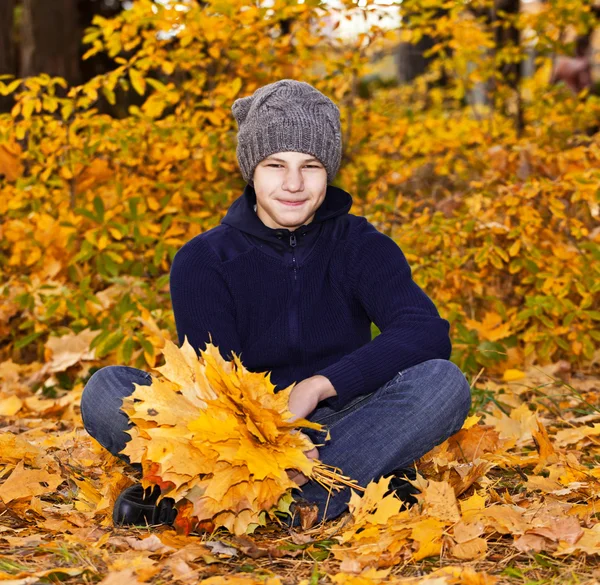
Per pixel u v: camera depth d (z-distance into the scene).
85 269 4.44
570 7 5.57
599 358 4.27
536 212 4.16
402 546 2.05
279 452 2.05
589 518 2.21
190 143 4.52
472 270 4.45
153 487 2.21
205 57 4.82
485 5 5.92
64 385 4.00
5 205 4.48
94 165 4.52
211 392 2.14
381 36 4.73
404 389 2.27
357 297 2.51
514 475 2.77
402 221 4.67
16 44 7.77
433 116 6.67
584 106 5.73
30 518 2.31
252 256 2.46
